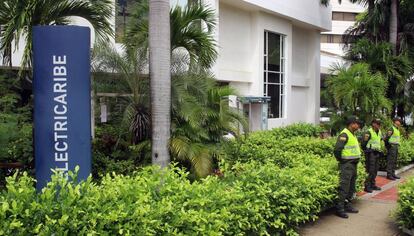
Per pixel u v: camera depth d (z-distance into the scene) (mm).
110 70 8812
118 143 9164
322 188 7496
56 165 5707
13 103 8422
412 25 23031
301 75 28031
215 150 8633
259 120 21125
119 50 10586
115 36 10352
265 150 10188
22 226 3584
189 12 9352
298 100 27906
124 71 8797
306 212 7020
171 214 4406
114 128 9297
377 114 14812
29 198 3861
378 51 19969
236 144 9555
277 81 23938
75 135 5730
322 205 7930
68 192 4035
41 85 5711
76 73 5723
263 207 5816
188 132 8453
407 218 7109
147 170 5656
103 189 4582
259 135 14000
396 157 13125
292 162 9281
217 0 18078
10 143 8227
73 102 5719
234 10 20922
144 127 8633
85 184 4316
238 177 6586
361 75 15328
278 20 23609
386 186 11859
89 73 5867
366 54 20188
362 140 11211
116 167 8469
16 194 3869
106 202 4176
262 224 5832
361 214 8477
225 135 9242
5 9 7707
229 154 9086
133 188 4684
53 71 5695
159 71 6941
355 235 7094
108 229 3900
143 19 9781
